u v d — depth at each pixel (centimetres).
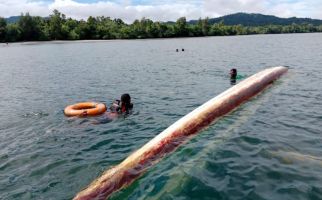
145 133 913
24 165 729
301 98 1233
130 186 618
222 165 671
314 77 1688
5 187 631
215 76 1966
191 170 658
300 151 723
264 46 5069
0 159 767
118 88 1666
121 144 834
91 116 1083
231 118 998
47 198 583
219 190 574
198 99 1330
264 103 1164
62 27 9531
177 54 3941
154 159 724
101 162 728
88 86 1767
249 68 2316
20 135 938
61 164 725
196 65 2639
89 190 598
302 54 3272
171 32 11181
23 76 2336
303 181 587
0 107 1323
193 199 554
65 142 864
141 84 1766
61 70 2612
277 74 1603
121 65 2834
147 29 10738
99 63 3083
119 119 1053
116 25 11062
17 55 4478
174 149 777
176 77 1988
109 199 579
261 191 562
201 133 879
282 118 984
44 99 1462
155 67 2597
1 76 2380
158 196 572
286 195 545
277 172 626
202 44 6356
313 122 938
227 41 7538
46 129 980
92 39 10069
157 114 1108
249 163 672
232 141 803
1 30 8575
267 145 764
